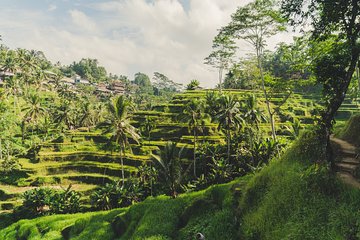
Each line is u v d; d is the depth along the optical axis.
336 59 13.73
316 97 77.19
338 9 12.38
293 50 26.05
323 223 10.76
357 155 14.12
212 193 19.67
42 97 109.69
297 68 25.88
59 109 91.31
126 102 43.53
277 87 34.06
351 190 11.23
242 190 17.42
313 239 10.38
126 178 52.94
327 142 13.21
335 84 13.87
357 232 9.64
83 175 55.00
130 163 56.44
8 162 60.41
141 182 44.47
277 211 12.84
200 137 57.38
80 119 91.75
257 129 48.94
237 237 14.60
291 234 11.04
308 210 11.59
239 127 44.47
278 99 74.00
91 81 170.88
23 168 59.19
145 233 18.72
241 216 15.44
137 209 23.75
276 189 13.75
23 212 42.91
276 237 11.74
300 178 13.09
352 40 12.72
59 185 54.38
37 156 62.62
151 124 65.19
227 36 36.81
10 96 101.88
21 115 93.31
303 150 15.12
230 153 45.38
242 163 41.28
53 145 67.38
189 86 94.56
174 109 74.81
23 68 103.50
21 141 81.88
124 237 21.73
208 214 17.88
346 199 11.11
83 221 28.05
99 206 42.47
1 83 103.62
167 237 17.86
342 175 12.78
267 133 57.47
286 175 14.10
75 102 108.31
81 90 138.62
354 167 13.14
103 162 59.88
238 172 41.00
